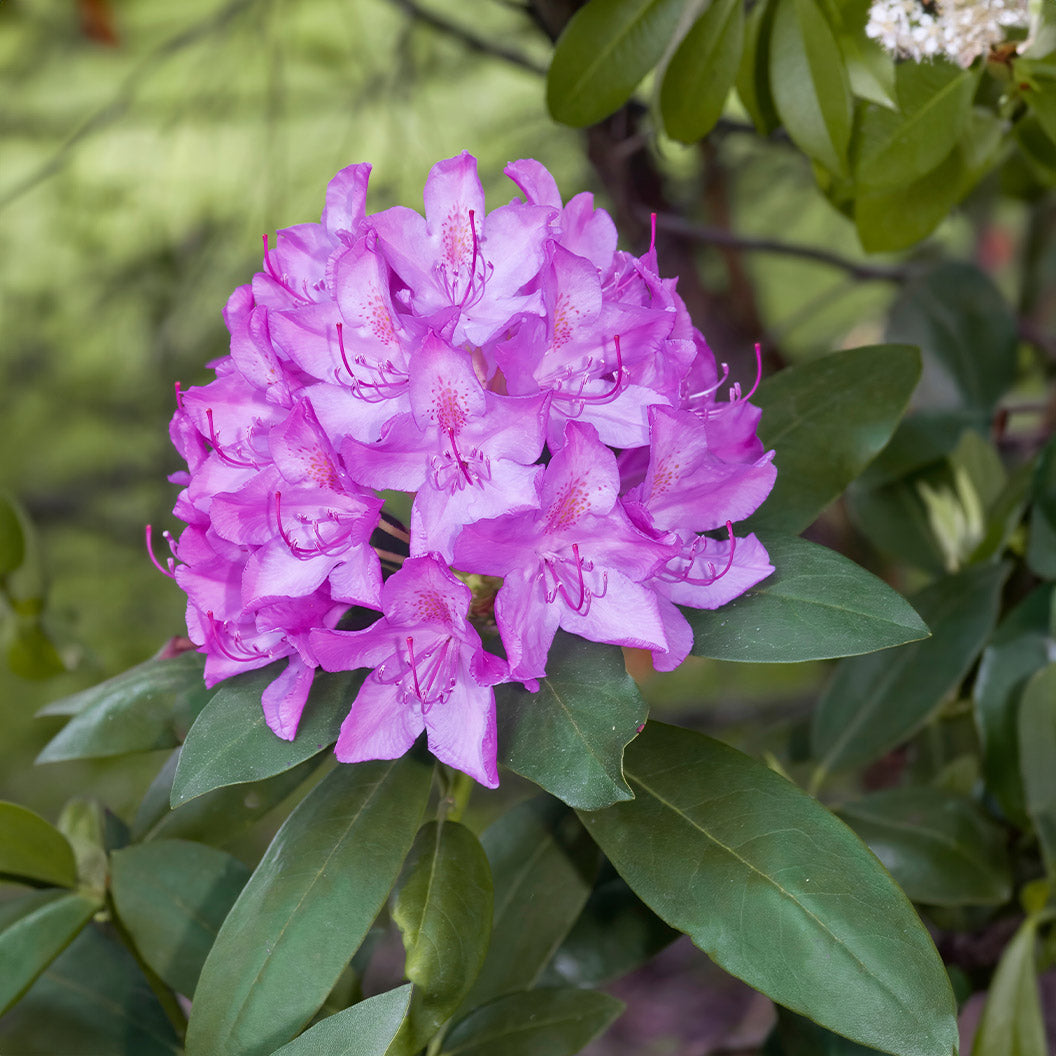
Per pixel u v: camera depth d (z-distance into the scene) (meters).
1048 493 0.96
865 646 0.78
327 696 0.79
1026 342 1.28
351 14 1.43
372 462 0.76
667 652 0.78
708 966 1.86
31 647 1.07
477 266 0.78
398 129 1.34
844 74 0.85
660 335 0.78
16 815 0.85
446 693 0.78
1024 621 0.96
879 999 0.76
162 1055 0.90
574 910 0.90
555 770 0.76
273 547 0.78
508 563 0.77
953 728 1.05
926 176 0.90
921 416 1.05
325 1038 0.75
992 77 0.90
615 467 0.76
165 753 1.85
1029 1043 0.89
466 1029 0.87
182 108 1.49
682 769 0.81
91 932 0.93
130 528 1.93
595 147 1.09
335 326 0.78
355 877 0.78
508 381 0.77
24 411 1.95
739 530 0.85
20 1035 0.90
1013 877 0.97
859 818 0.94
